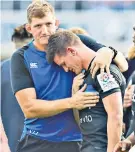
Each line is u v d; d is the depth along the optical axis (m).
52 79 12.77
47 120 12.91
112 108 11.38
